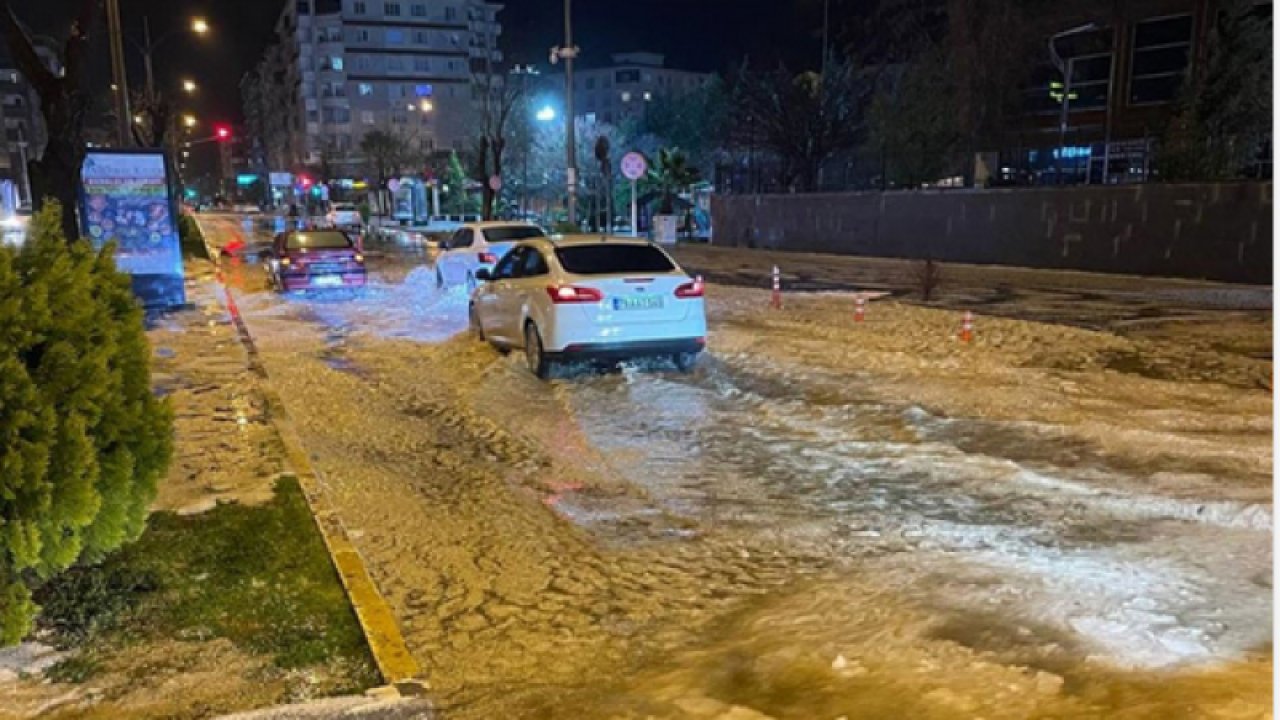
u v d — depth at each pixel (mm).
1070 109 34938
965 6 33812
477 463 7418
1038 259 25469
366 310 17516
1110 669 3689
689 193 50125
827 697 3668
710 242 39125
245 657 4012
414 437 8242
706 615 4664
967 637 4094
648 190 47812
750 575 5145
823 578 5023
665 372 10789
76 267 4516
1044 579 4719
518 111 61500
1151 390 9219
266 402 9195
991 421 8094
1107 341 11836
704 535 5777
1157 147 25562
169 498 6141
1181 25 31156
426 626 4602
